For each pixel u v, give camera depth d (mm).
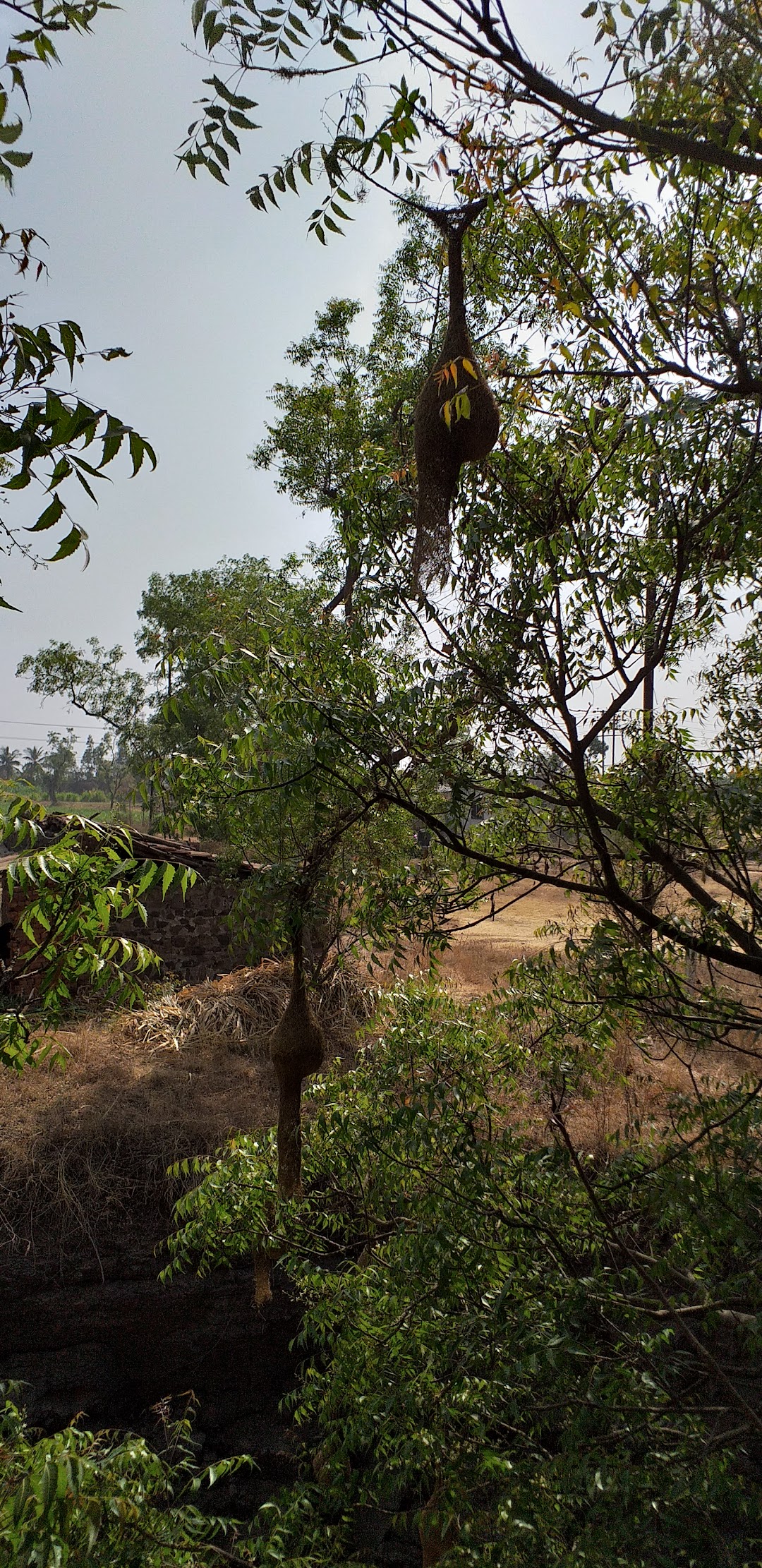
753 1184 4039
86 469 1771
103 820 4012
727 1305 4316
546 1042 6035
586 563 4273
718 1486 4168
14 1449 3658
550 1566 4266
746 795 5109
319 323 19641
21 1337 9391
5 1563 3129
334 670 4473
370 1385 5340
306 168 2904
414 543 4238
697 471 4164
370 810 4727
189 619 35094
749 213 4121
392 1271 5445
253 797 4293
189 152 2727
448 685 4664
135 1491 3705
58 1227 9766
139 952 3988
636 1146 5590
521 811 5773
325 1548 5145
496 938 20672
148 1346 9555
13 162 2156
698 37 2689
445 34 2686
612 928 4746
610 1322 4523
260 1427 9250
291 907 4469
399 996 6309
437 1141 5117
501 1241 5148
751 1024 4648
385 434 5348
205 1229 6371
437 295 6066
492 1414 4836
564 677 4512
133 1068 11922
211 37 2637
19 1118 10695
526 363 5270
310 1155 6188
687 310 4145
